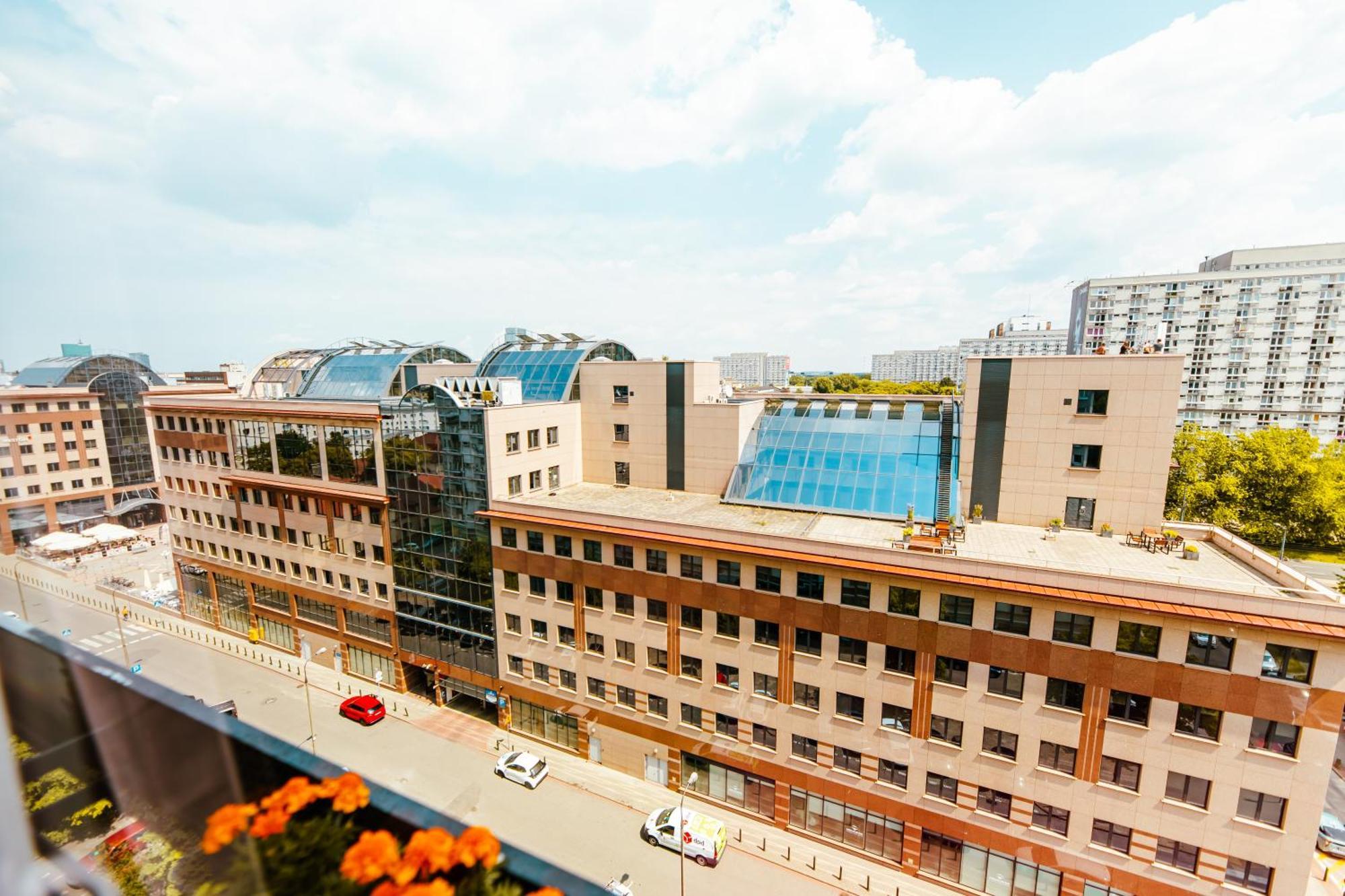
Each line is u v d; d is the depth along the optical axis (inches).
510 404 1638.8
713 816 1280.8
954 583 1031.6
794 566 1170.0
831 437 1582.2
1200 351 4170.8
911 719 1103.0
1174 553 1128.2
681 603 1294.3
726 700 1269.7
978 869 1076.5
